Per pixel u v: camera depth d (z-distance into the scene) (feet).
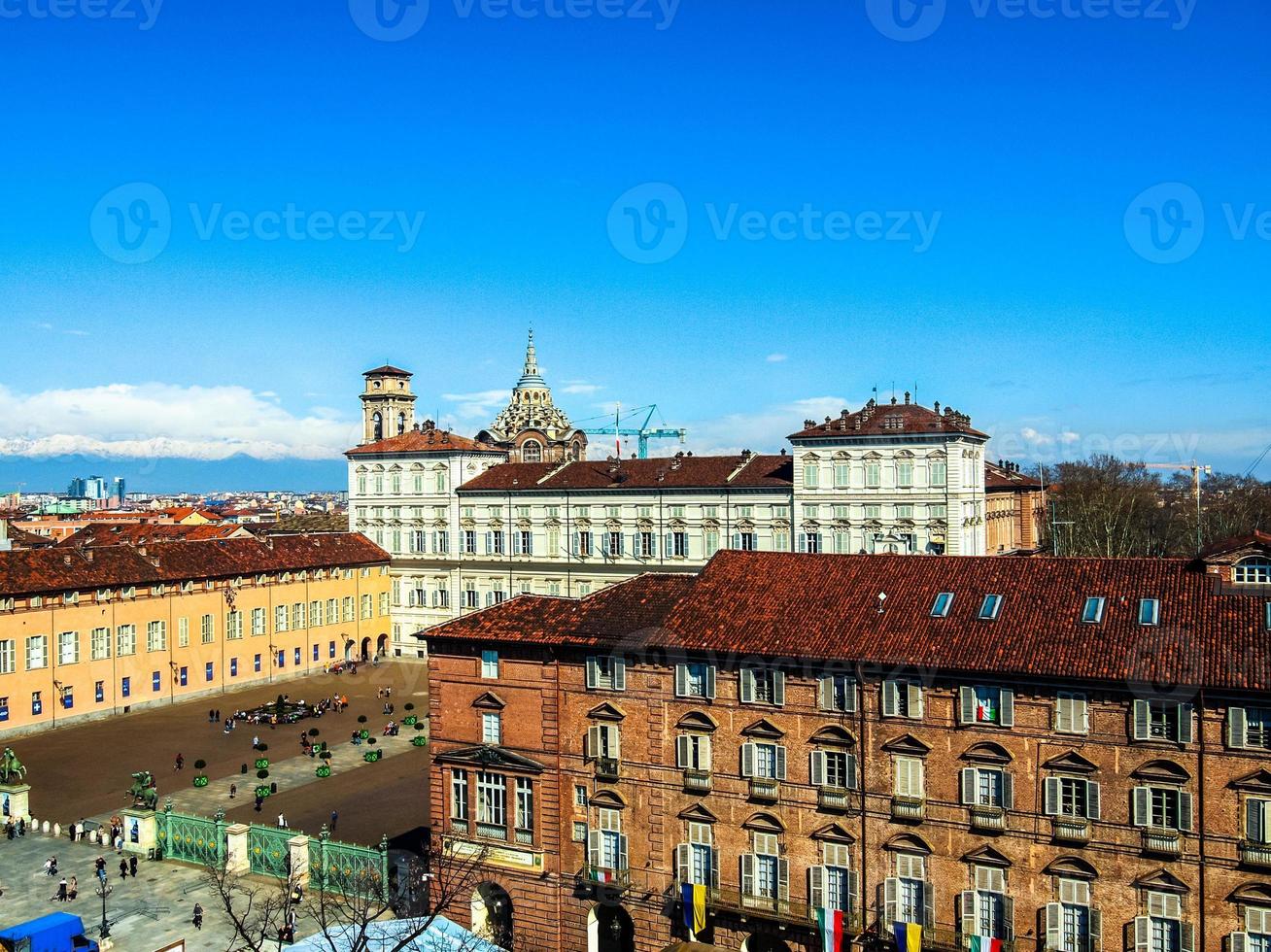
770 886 203.62
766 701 204.54
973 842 187.11
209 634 470.39
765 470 481.05
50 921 219.61
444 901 200.03
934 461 432.66
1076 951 179.63
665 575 240.32
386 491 571.28
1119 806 176.86
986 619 196.24
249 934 226.99
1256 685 165.58
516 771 224.12
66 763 360.28
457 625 237.04
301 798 321.52
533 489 523.70
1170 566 196.95
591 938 217.97
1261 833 166.81
